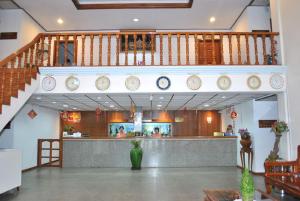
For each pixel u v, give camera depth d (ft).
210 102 30.27
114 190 20.15
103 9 27.81
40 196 18.43
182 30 33.40
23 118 28.89
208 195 12.66
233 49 31.73
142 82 21.34
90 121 41.88
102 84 21.33
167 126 42.39
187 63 21.61
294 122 20.29
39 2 26.20
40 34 22.08
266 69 21.57
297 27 19.60
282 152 21.75
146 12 28.63
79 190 20.20
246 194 10.78
